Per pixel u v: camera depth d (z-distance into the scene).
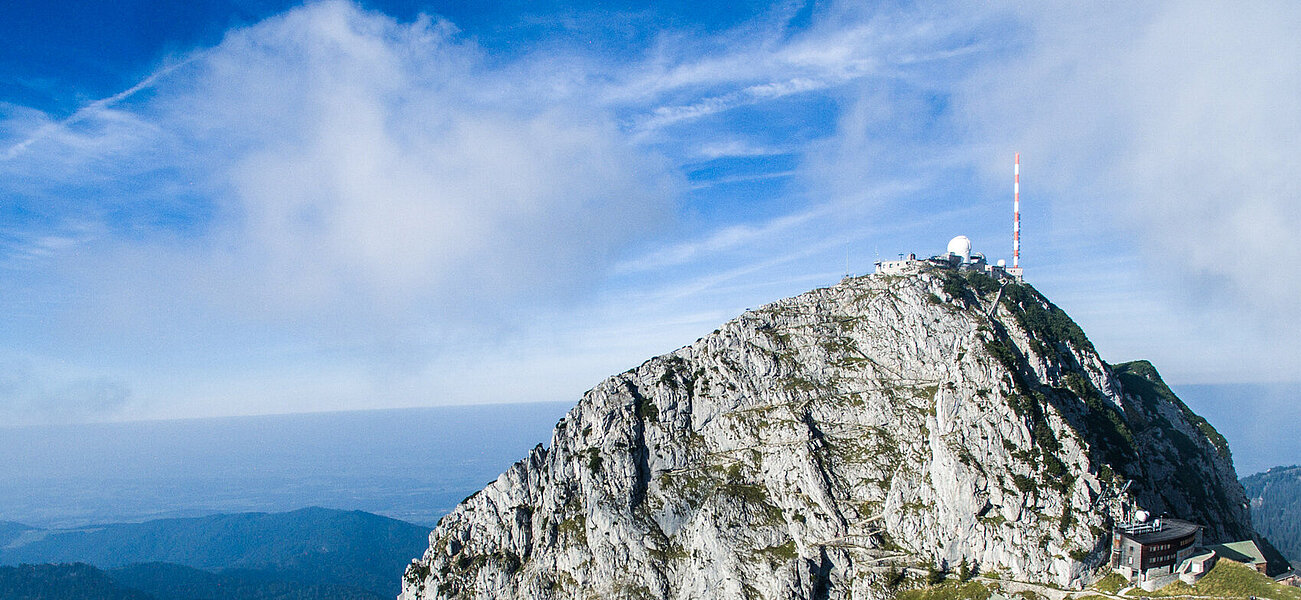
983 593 194.00
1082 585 190.50
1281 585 177.62
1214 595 178.12
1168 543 188.12
